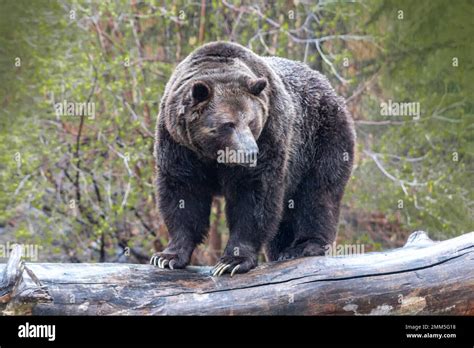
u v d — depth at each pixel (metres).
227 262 7.82
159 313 7.29
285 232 9.81
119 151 15.02
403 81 17.53
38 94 16.00
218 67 8.16
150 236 15.22
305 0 17.05
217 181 8.50
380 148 16.23
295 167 8.97
